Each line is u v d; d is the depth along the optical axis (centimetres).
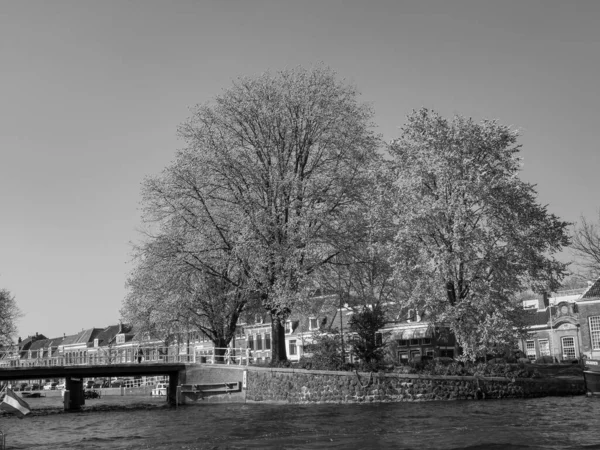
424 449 2020
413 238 4188
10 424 3700
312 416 3178
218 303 5312
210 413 3762
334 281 4556
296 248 4166
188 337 6066
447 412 3097
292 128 4525
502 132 4291
